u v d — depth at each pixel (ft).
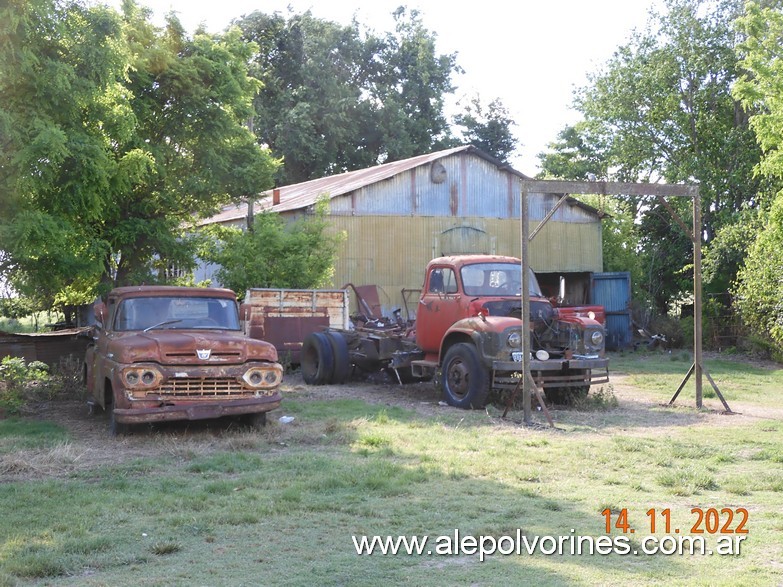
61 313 91.97
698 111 105.81
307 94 140.05
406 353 47.44
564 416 38.63
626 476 25.57
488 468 26.27
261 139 139.44
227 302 36.63
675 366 67.92
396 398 45.21
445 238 82.33
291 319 60.03
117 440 31.60
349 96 141.59
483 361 39.86
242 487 23.99
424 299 45.57
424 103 153.69
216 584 15.96
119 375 31.09
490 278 43.86
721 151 103.96
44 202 42.55
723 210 98.22
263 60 143.02
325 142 137.90
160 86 54.44
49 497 22.81
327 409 40.16
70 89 40.04
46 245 40.88
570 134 131.95
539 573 16.74
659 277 106.73
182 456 28.81
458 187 83.51
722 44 102.06
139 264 55.83
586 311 69.00
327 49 142.82
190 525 19.93
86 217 44.50
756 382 55.42
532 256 88.74
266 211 70.59
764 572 16.78
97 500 22.47
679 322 92.02
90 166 40.91
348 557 17.65
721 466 27.61
